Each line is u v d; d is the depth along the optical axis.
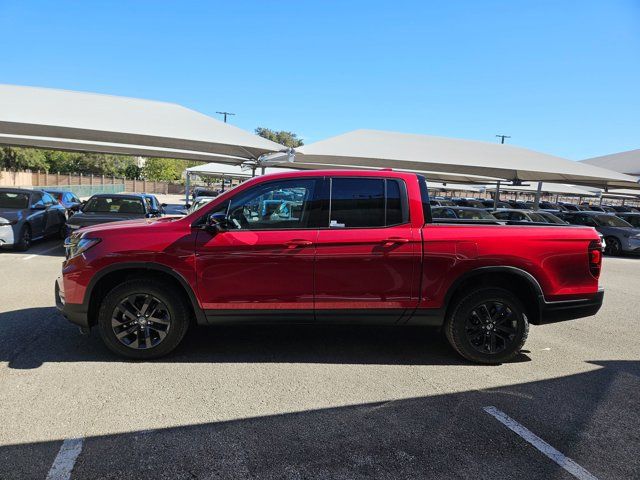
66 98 12.27
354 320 4.42
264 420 3.37
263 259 4.26
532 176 19.41
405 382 4.12
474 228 4.43
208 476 2.71
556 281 4.45
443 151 17.00
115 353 4.55
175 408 3.50
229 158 17.53
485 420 3.46
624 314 7.04
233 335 5.27
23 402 3.52
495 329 4.54
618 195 46.28
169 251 4.23
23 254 10.87
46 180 47.94
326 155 15.20
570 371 4.50
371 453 2.99
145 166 76.62
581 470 2.87
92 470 2.73
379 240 4.29
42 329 5.24
